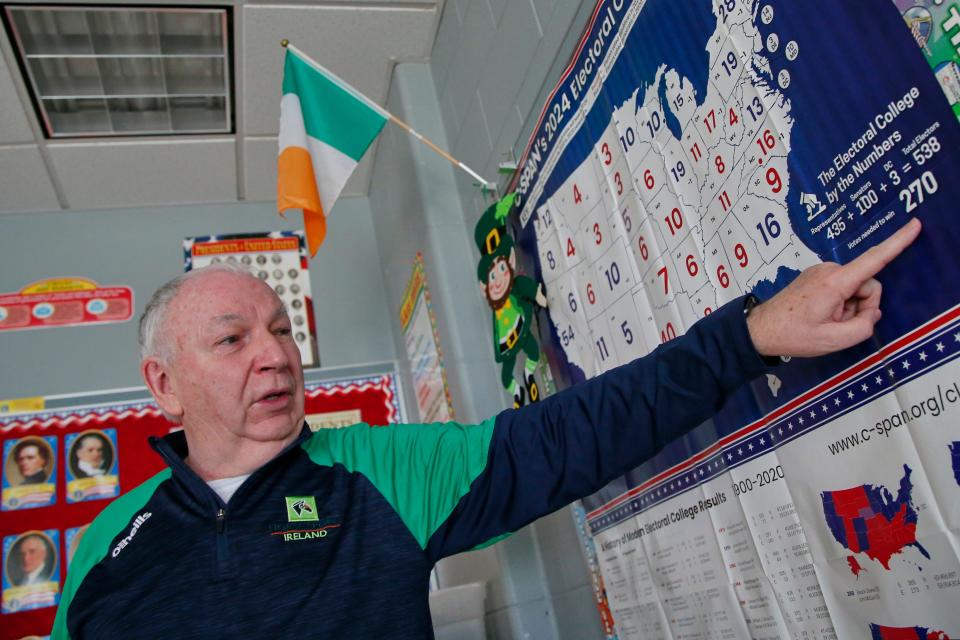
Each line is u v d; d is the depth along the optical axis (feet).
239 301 3.37
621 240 4.07
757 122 2.93
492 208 5.40
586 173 4.40
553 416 3.06
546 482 3.01
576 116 4.46
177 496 3.14
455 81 6.86
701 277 3.39
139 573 2.90
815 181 2.67
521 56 5.41
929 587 2.35
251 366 3.25
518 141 5.52
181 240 8.80
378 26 7.14
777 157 2.84
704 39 3.23
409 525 3.08
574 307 4.66
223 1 6.54
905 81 2.29
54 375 7.92
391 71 7.72
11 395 7.77
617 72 3.97
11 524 7.26
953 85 2.13
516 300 5.06
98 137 7.72
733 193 3.11
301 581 2.82
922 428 2.33
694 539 3.67
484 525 3.15
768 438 3.09
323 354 8.64
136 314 8.35
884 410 2.48
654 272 3.77
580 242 4.52
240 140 8.14
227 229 8.96
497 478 3.11
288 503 3.02
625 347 4.13
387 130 8.16
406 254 7.78
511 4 5.57
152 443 3.22
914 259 2.30
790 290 2.44
